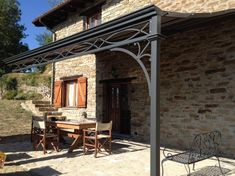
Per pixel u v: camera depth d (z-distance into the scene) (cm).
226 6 611
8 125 1092
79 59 1098
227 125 632
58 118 819
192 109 708
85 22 1088
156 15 404
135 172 519
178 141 738
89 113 1032
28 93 1752
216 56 661
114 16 938
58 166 561
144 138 836
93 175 500
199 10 668
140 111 854
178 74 746
